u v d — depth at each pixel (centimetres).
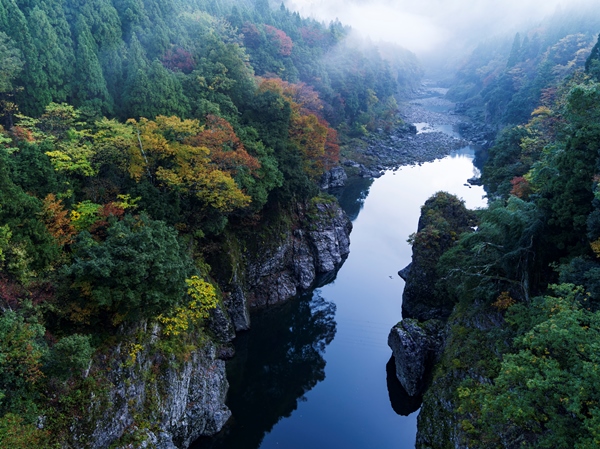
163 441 2317
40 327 1766
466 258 3167
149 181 3114
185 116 4250
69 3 4181
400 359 3250
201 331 3092
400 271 5066
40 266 2105
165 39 5059
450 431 2434
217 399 2903
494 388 1884
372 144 10275
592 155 2412
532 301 2327
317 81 9488
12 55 3350
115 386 2172
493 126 11481
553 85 7744
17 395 1708
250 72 5988
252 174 3888
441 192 4675
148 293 2173
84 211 2519
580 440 1484
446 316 3688
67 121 3353
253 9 10600
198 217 3378
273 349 3925
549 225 2683
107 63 4212
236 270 3844
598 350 1541
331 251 5028
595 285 1975
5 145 2686
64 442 1858
